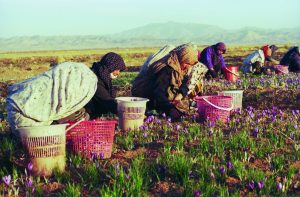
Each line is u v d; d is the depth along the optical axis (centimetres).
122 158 851
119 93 1764
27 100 819
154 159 841
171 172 752
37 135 729
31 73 3997
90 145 830
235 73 2123
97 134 828
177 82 1205
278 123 1155
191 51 1192
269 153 884
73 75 853
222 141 930
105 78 1091
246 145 911
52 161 750
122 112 1054
